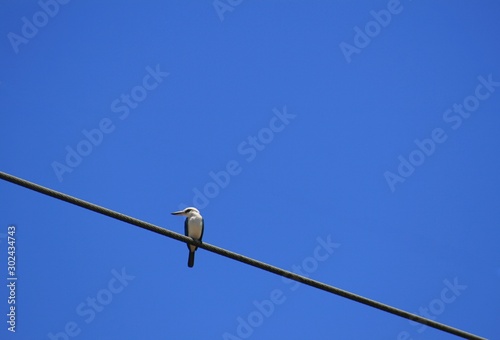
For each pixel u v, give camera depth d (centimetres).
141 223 1358
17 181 1257
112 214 1333
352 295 1414
